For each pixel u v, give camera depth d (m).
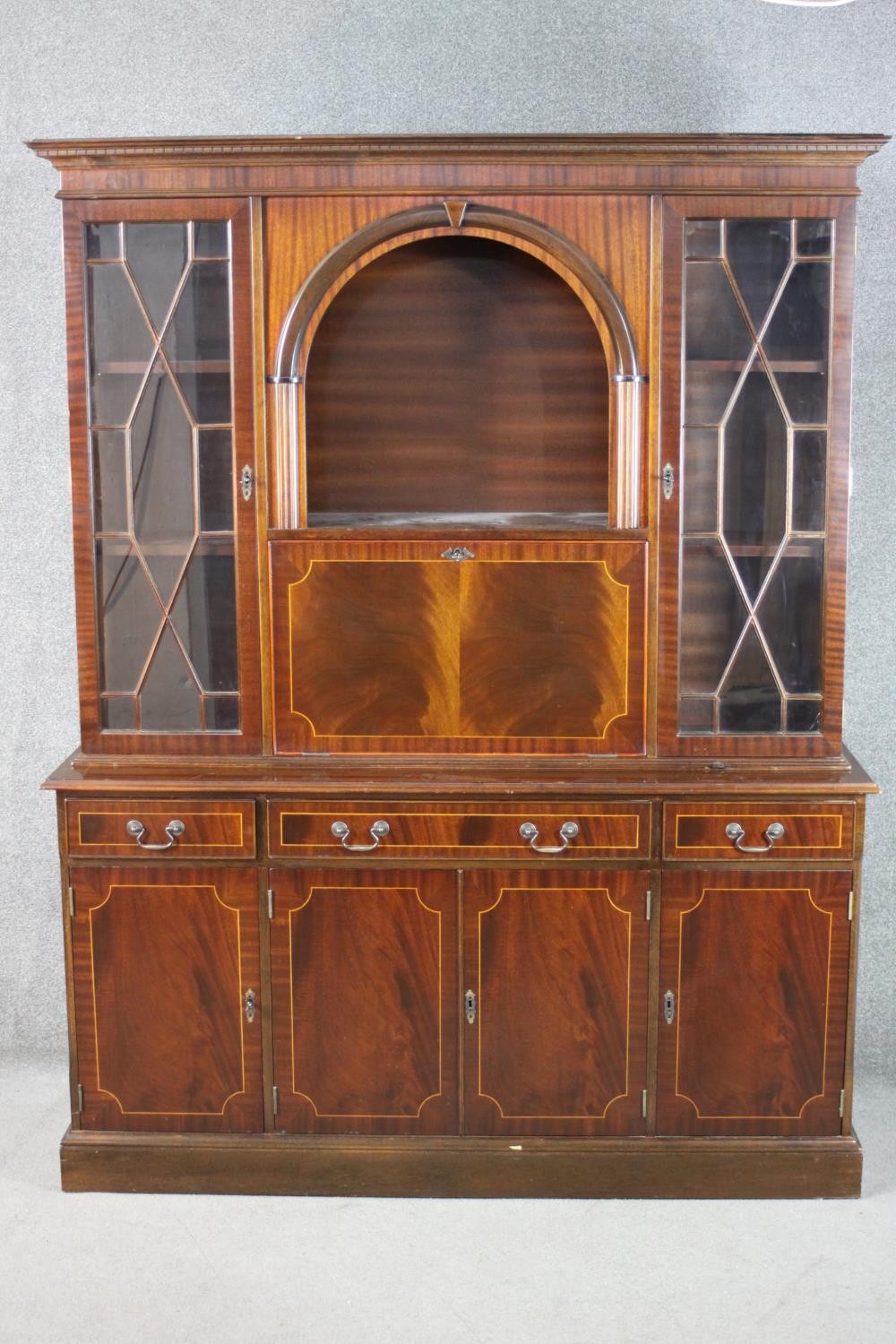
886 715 3.45
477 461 3.24
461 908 2.93
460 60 3.29
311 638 2.92
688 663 2.92
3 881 3.58
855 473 3.37
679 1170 2.99
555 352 3.19
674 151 2.75
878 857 3.49
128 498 2.91
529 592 2.89
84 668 2.96
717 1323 2.60
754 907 2.93
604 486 3.24
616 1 3.27
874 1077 3.54
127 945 2.97
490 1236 2.88
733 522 2.88
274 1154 3.01
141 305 2.85
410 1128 3.01
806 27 3.27
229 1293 2.69
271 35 3.30
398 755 2.95
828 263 2.81
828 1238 2.87
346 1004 2.97
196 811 2.93
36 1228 2.90
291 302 2.84
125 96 3.33
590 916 2.93
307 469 3.24
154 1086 3.02
